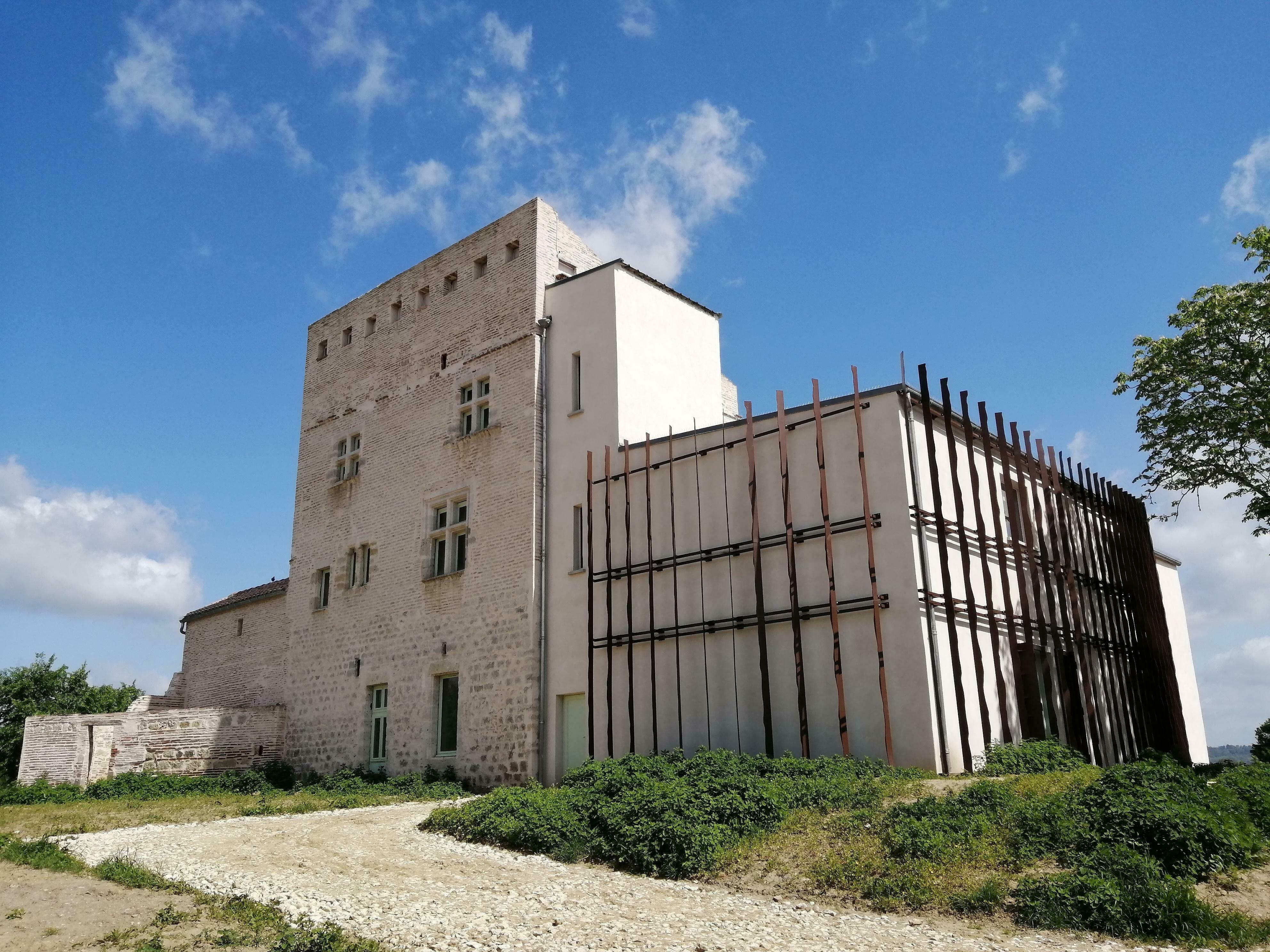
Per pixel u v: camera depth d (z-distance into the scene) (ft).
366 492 87.81
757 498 60.54
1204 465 66.23
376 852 40.78
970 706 54.08
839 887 31.19
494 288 80.89
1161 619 81.66
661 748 61.21
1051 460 69.21
